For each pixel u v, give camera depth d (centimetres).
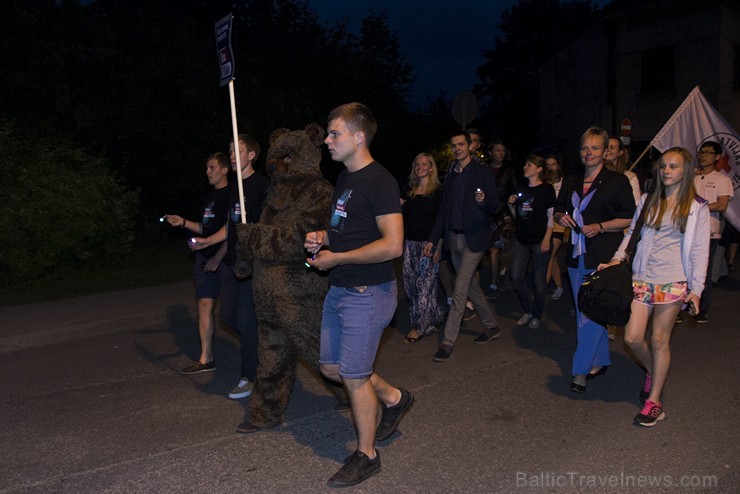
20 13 1217
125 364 641
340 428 475
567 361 630
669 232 459
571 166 2702
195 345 705
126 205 1154
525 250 755
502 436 459
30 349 709
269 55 1855
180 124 1450
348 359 383
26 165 1050
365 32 2002
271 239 421
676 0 2083
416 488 387
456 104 1102
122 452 441
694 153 823
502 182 878
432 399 531
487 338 698
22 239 979
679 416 491
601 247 532
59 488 394
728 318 793
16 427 487
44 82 1259
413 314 713
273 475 405
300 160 437
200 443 453
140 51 1424
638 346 482
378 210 374
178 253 1309
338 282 386
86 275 1062
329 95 1875
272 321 456
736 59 2139
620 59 2284
